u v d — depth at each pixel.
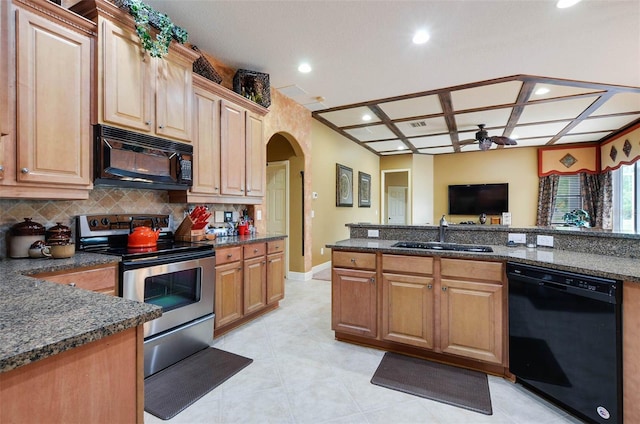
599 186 6.41
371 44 2.86
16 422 0.65
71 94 1.84
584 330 1.63
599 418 1.57
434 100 4.21
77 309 0.91
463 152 7.70
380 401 1.86
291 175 4.87
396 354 2.45
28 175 1.66
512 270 2.00
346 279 2.59
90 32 1.93
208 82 2.78
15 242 1.83
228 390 1.96
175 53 2.44
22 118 1.64
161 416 1.71
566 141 6.54
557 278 1.75
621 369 1.49
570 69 3.25
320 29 2.64
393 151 7.61
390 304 2.42
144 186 2.28
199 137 2.73
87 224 2.25
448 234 2.74
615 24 2.45
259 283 3.14
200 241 2.79
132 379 0.88
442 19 2.47
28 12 1.66
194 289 2.44
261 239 3.14
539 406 1.81
